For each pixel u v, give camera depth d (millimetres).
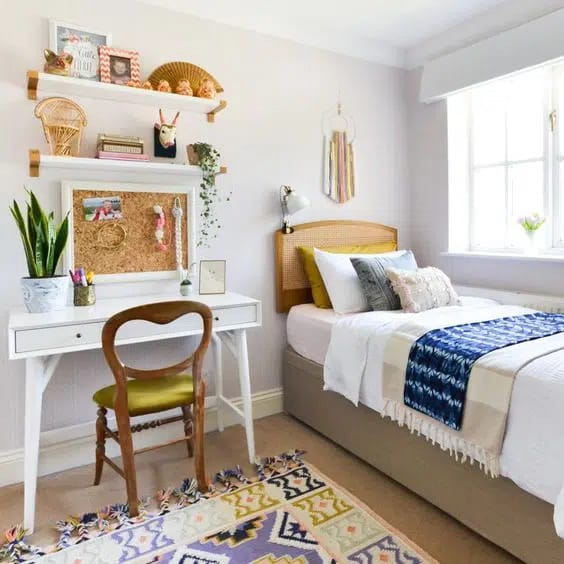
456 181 3115
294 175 2861
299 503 1905
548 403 1373
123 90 2135
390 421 2018
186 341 2537
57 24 2111
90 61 2178
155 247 2398
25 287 1894
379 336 2029
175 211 2428
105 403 1896
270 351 2842
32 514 1756
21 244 2102
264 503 1909
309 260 2793
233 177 2637
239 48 2617
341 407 2330
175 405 1911
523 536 1492
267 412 2850
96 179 2246
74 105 2123
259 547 1644
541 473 1374
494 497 1580
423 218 3297
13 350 1672
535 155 2773
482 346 1688
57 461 2234
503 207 2963
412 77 3270
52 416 2225
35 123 2098
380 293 2469
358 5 2592
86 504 1946
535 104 2748
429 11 2680
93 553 1637
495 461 1499
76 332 1783
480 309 2285
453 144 3090
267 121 2738
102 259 2273
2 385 2102
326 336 2412
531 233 2699
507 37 2582
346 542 1663
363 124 3135
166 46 2391
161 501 1925
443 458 1768
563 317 2135
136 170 2291
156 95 2215
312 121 2914
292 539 1682
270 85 2738
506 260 2812
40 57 2096
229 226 2641
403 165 3346
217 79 2555
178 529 1754
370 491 2000
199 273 2479
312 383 2559
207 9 2490
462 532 1719
